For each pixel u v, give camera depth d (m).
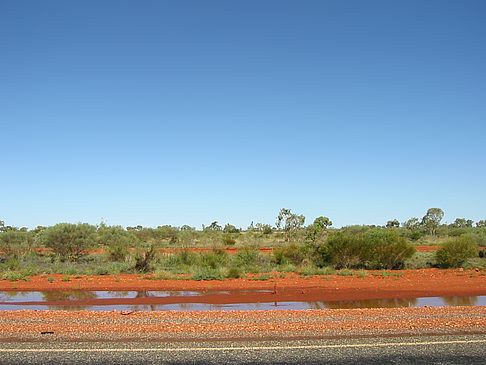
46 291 16.94
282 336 9.05
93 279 20.31
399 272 23.11
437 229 64.94
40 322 10.27
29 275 21.89
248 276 21.61
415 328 9.67
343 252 25.45
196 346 8.29
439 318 10.62
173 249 39.00
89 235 31.88
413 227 73.06
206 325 9.91
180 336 9.02
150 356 7.67
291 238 49.88
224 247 44.41
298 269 24.50
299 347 8.26
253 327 9.72
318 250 27.20
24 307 13.35
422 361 7.44
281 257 27.20
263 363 7.33
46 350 8.00
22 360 7.42
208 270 21.34
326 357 7.66
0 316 11.02
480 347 8.22
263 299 14.89
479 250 33.25
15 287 17.64
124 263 26.12
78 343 8.49
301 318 10.80
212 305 13.77
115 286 18.05
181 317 10.92
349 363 7.34
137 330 9.45
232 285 18.27
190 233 55.53
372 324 9.98
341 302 14.41
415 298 15.16
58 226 31.39
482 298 15.14
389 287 17.45
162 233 57.59
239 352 7.93
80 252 32.56
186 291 16.94
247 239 52.09
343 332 9.35
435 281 19.28
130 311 11.88
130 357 7.61
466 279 20.09
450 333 9.29
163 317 10.92
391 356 7.70
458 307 12.25
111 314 11.35
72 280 19.98
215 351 7.98
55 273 22.81
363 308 13.23
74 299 14.98
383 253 25.19
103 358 7.55
